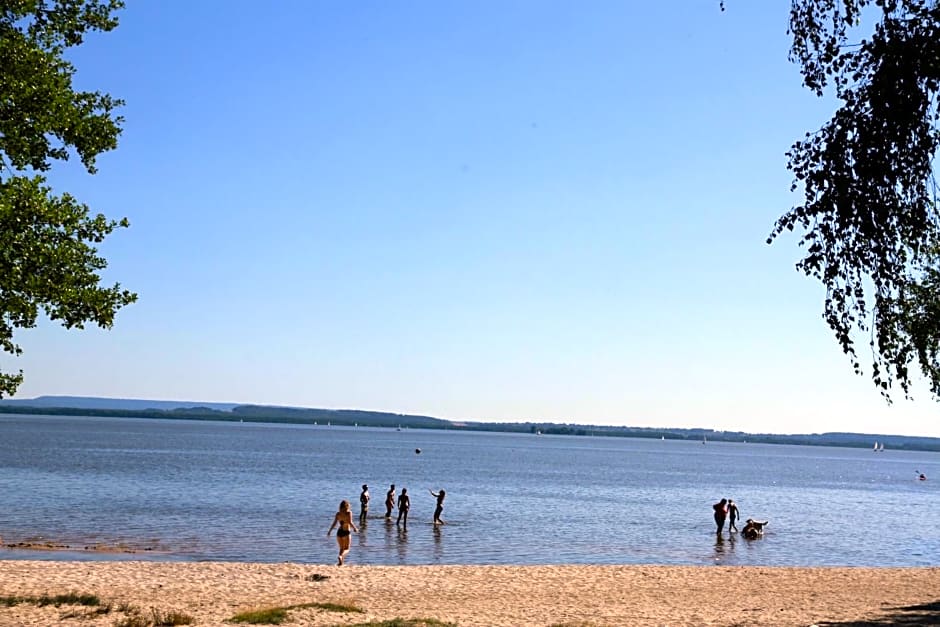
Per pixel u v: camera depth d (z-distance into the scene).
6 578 20.48
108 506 44.66
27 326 14.48
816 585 23.77
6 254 14.06
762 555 35.44
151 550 30.12
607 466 132.75
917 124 9.66
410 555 31.42
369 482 73.81
